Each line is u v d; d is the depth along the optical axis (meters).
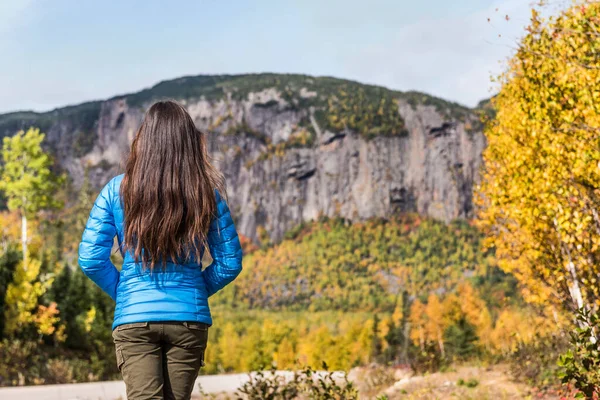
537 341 11.52
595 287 9.83
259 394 6.50
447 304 100.31
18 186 64.19
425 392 10.91
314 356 116.06
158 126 2.77
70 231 141.00
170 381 2.66
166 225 2.63
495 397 9.40
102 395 18.88
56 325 51.19
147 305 2.61
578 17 8.62
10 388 20.48
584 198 9.05
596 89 8.36
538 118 9.48
